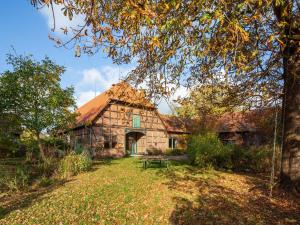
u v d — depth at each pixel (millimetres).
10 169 12750
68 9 2965
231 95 9062
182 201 7488
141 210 6906
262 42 4867
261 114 13414
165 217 6355
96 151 22422
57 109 14727
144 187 9414
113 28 3473
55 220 6309
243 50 4773
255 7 3861
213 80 7570
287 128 7656
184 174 12039
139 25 3389
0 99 13352
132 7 2846
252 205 6945
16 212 6984
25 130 14516
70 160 13234
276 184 7891
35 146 16172
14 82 13367
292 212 6270
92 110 25172
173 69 5426
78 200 7879
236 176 11492
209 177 11195
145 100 6109
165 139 29344
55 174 12359
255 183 9656
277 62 7066
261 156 13422
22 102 13648
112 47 4039
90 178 11586
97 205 7383
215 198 7707
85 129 23172
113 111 24141
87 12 3182
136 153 27703
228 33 3758
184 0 3377
